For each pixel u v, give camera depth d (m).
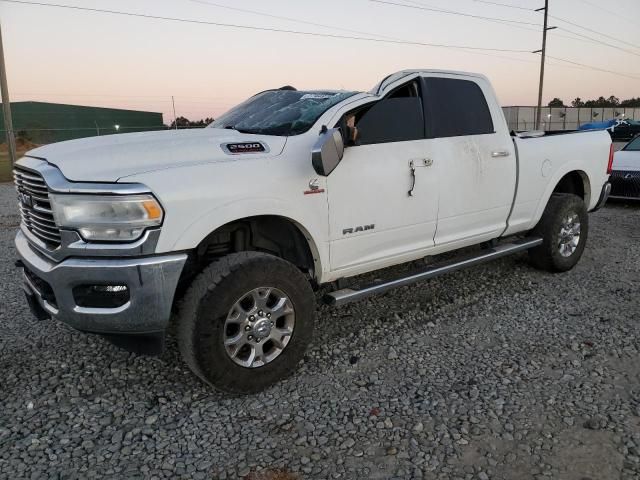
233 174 3.13
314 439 2.81
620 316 4.44
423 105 4.21
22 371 3.59
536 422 2.93
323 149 3.22
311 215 3.49
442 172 4.26
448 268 4.45
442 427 2.89
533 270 5.79
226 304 3.06
